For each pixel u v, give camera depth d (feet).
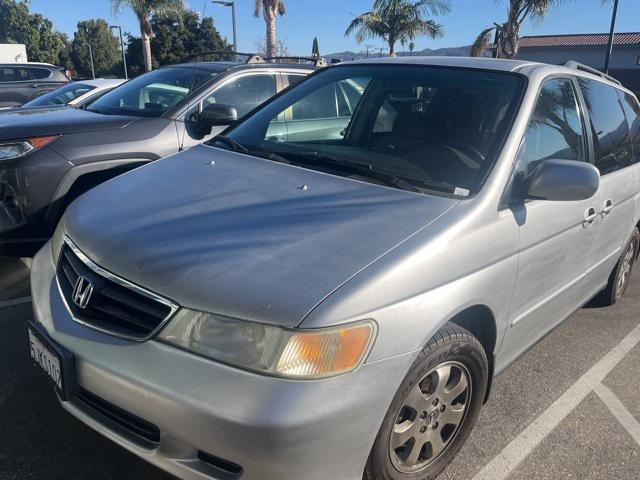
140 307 6.54
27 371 10.20
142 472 8.02
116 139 14.82
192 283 6.33
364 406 6.12
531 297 9.16
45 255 8.61
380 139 9.73
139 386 6.11
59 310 7.25
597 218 10.94
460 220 7.45
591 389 11.18
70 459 8.17
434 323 6.81
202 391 5.85
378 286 6.34
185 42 157.69
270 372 5.83
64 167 13.83
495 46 65.72
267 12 59.77
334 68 12.01
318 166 9.18
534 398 10.75
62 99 29.78
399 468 7.36
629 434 9.83
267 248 6.73
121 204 8.24
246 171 9.08
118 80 32.32
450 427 8.13
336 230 7.05
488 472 8.66
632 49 123.44
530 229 8.56
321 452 5.92
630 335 13.62
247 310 6.02
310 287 6.19
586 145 11.01
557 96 10.25
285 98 11.73
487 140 8.75
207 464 6.09
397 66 11.03
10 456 8.14
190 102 16.57
